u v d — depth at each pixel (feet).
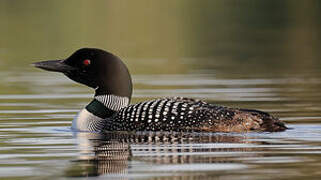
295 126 37.68
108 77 38.52
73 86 58.34
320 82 59.06
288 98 50.34
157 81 61.16
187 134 35.29
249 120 35.24
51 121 40.98
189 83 59.41
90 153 31.22
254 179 26.11
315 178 26.21
